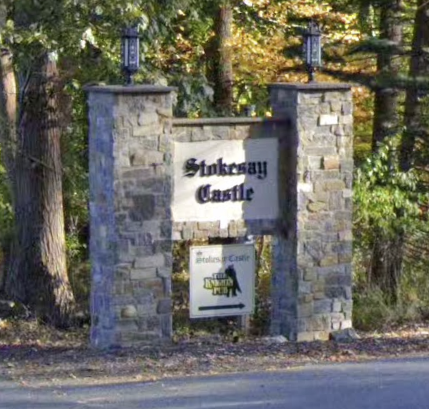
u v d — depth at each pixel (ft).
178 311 89.04
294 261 64.95
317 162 64.69
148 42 78.28
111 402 42.42
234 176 63.26
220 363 52.60
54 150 87.51
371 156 91.30
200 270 64.49
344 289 66.13
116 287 60.80
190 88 85.10
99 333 62.59
